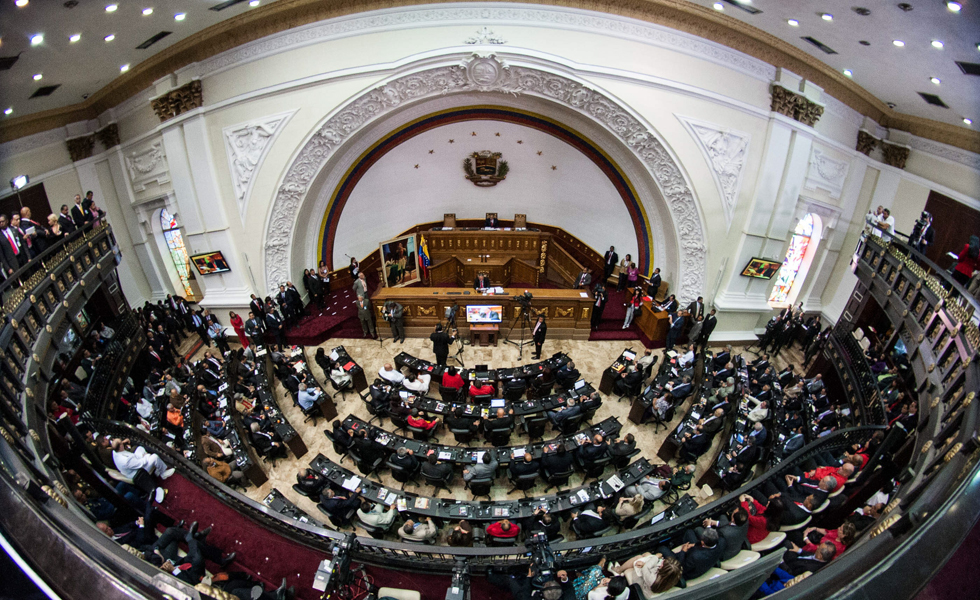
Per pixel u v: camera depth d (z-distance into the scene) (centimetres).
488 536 866
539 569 620
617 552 740
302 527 734
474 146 1862
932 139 1288
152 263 1698
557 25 1359
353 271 1741
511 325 1534
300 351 1341
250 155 1453
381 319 1526
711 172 1476
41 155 1373
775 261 1555
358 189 1795
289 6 1283
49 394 1009
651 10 1321
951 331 836
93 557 331
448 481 1009
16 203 1279
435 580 721
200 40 1307
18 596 309
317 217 1695
